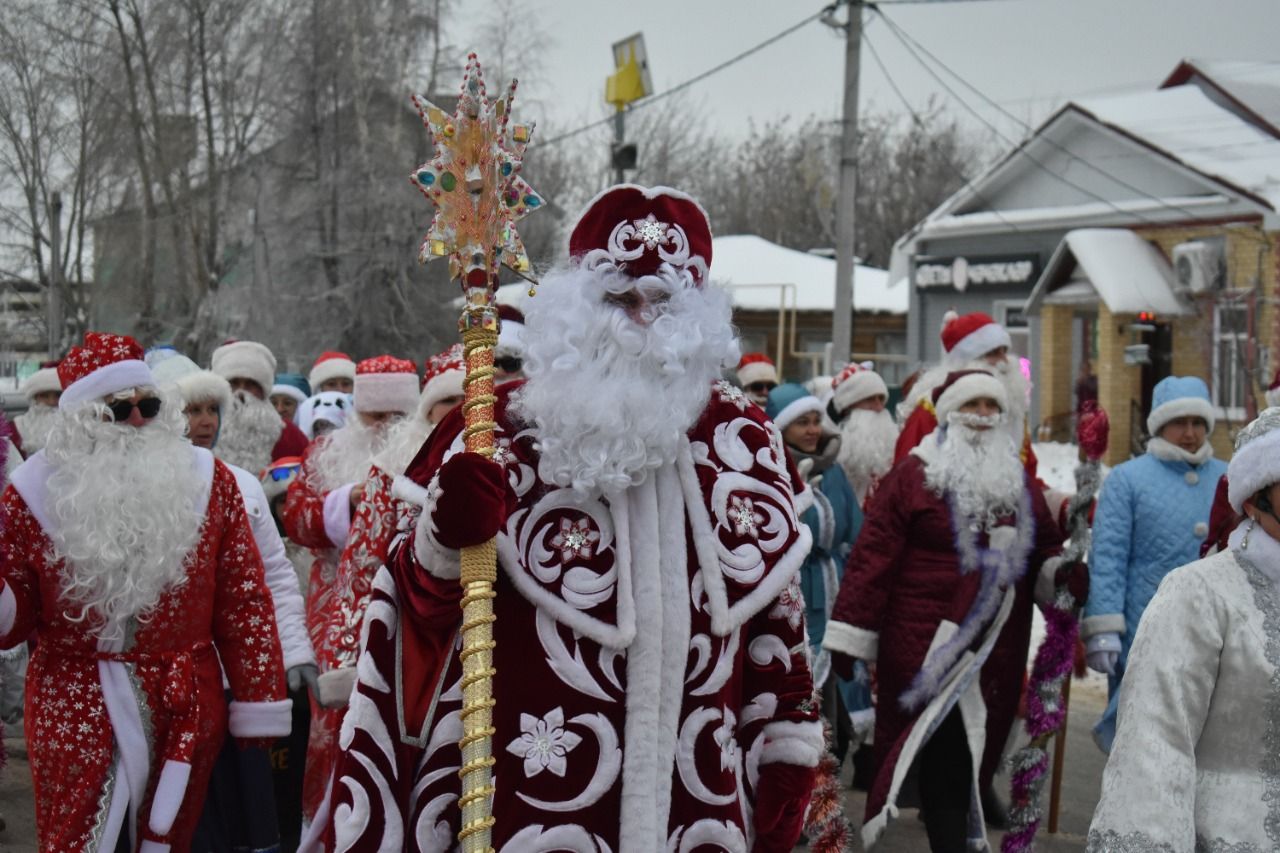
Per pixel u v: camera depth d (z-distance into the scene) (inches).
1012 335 1130.0
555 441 105.0
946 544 209.2
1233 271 949.2
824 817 169.3
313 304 1077.8
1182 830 112.7
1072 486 858.8
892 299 1347.2
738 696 111.0
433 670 106.7
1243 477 120.0
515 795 102.4
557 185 1343.5
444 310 1101.1
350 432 210.8
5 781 265.7
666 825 103.7
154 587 151.8
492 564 101.5
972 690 209.3
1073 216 1062.4
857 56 731.4
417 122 1123.9
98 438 152.5
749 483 111.4
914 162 2034.9
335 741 189.5
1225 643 116.6
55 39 1105.4
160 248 1149.7
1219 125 1041.5
